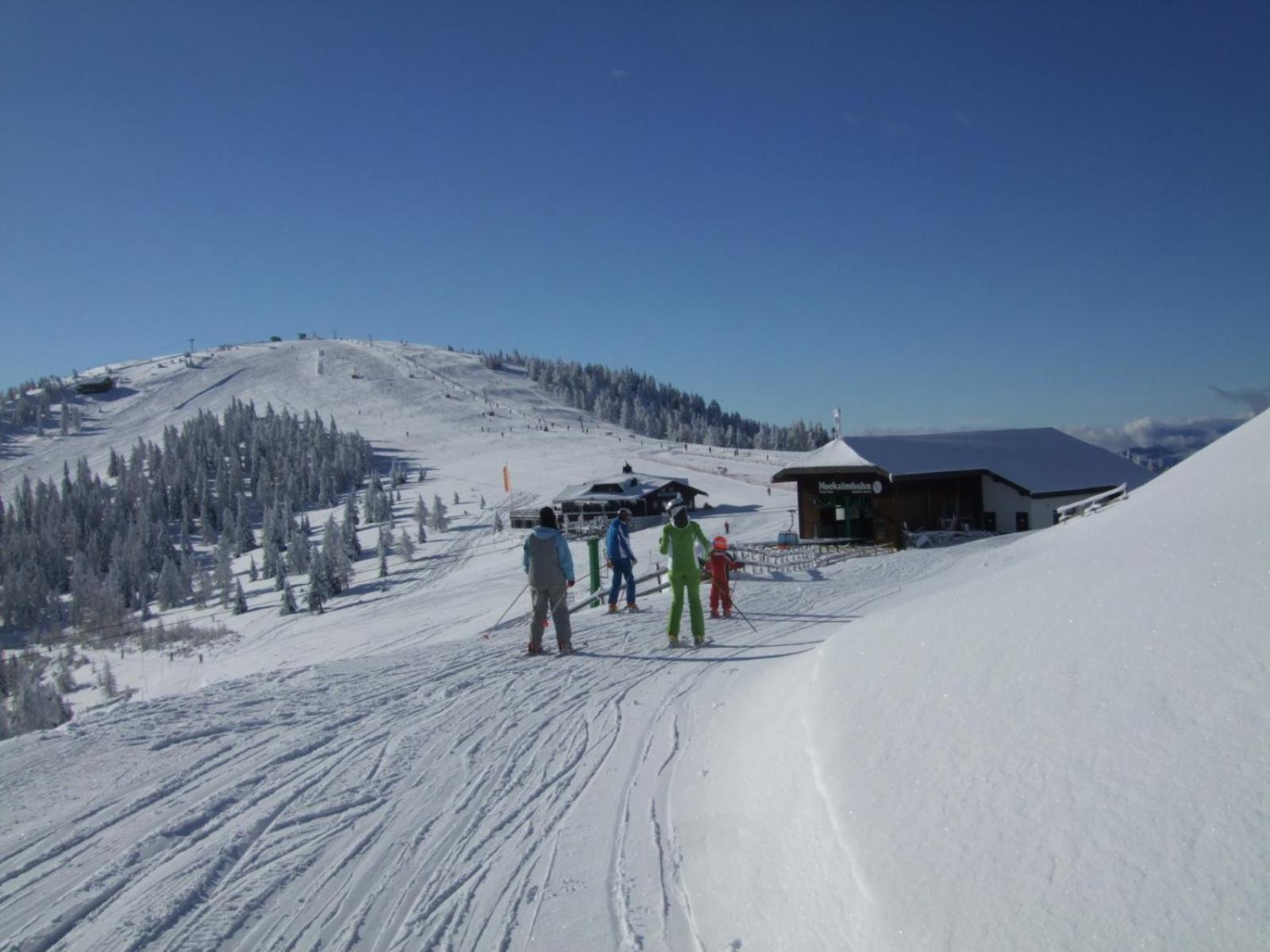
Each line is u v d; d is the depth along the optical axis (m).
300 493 122.94
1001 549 18.25
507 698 8.14
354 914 3.94
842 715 4.46
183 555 86.88
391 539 76.06
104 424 194.88
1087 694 3.51
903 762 3.77
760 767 4.80
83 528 102.25
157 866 4.38
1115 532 4.83
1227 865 2.53
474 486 111.62
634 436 175.00
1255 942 2.29
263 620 57.25
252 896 4.10
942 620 4.83
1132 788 2.96
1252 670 3.18
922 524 34.06
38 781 5.68
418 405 198.50
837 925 3.16
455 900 4.07
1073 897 2.68
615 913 3.88
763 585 19.06
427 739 6.76
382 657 10.77
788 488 84.12
